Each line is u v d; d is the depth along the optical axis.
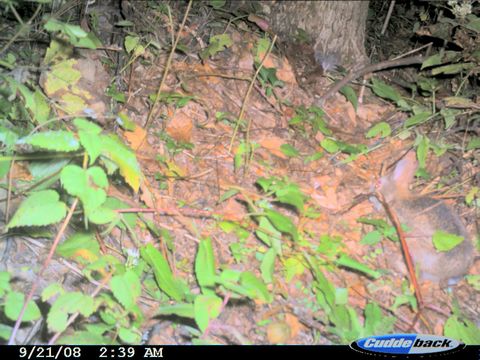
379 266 1.70
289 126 2.04
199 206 1.73
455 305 1.64
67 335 1.35
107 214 1.31
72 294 1.25
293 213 1.75
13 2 1.65
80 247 1.47
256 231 1.57
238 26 2.25
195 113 2.01
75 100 1.73
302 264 1.56
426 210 1.78
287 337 1.42
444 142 2.13
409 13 2.84
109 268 1.51
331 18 2.26
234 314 1.49
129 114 1.95
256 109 2.07
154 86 2.05
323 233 1.73
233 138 1.89
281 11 2.29
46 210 1.24
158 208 1.65
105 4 2.29
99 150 1.25
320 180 1.89
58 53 1.76
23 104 1.70
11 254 1.54
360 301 1.60
